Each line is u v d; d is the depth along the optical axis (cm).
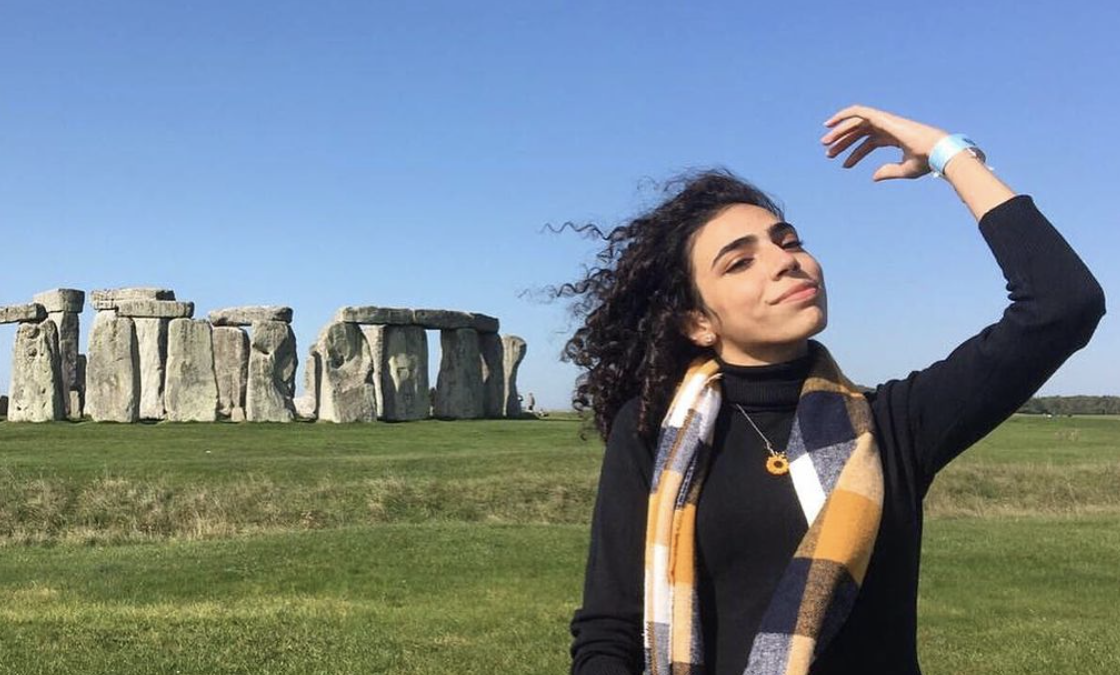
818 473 281
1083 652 1013
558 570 1492
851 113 329
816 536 271
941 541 1730
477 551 1620
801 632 262
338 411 4319
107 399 4141
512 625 1138
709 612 289
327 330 4447
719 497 290
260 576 1440
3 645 978
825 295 316
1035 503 2325
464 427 3928
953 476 2439
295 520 1977
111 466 2233
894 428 293
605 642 307
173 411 4181
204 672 912
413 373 4647
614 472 323
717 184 339
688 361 331
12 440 3047
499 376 5028
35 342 4166
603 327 350
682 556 288
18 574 1466
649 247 336
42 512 1895
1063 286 273
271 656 970
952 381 288
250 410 4184
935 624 1152
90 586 1378
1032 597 1320
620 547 314
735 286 308
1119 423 4638
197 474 2180
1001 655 1004
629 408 332
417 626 1121
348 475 2272
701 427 297
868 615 280
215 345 4309
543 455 2680
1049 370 278
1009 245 283
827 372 303
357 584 1397
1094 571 1488
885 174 324
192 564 1517
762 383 302
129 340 4184
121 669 910
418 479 2231
